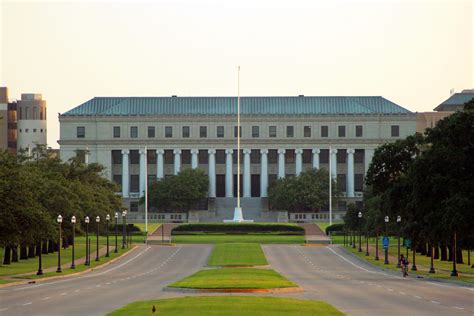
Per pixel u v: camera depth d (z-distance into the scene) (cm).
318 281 10750
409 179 12388
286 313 6481
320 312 6631
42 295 8406
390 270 13138
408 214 12669
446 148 11569
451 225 10806
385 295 8462
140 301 7412
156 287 9531
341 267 14162
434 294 8588
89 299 7938
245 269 12619
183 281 9794
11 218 11750
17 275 11588
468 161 11631
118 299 7925
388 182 14212
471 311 6912
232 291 8631
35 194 13425
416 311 6912
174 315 6278
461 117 11638
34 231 12056
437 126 12350
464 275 11800
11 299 7956
